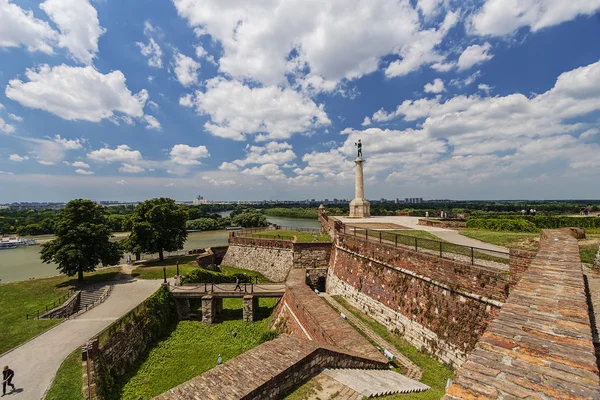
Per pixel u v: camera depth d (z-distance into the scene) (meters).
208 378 7.14
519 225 26.80
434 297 14.73
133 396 16.05
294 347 8.87
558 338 4.38
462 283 13.28
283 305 22.92
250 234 48.84
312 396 7.61
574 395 3.21
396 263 17.77
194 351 20.84
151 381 17.42
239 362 7.93
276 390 7.39
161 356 20.44
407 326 16.09
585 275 12.62
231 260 46.97
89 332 21.09
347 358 10.38
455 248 18.36
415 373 12.72
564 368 3.68
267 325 23.92
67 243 33.53
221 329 24.41
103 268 40.25
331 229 33.75
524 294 6.15
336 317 16.53
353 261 23.19
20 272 47.72
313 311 17.33
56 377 15.62
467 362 3.96
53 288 32.09
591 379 3.43
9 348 18.98
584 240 19.70
